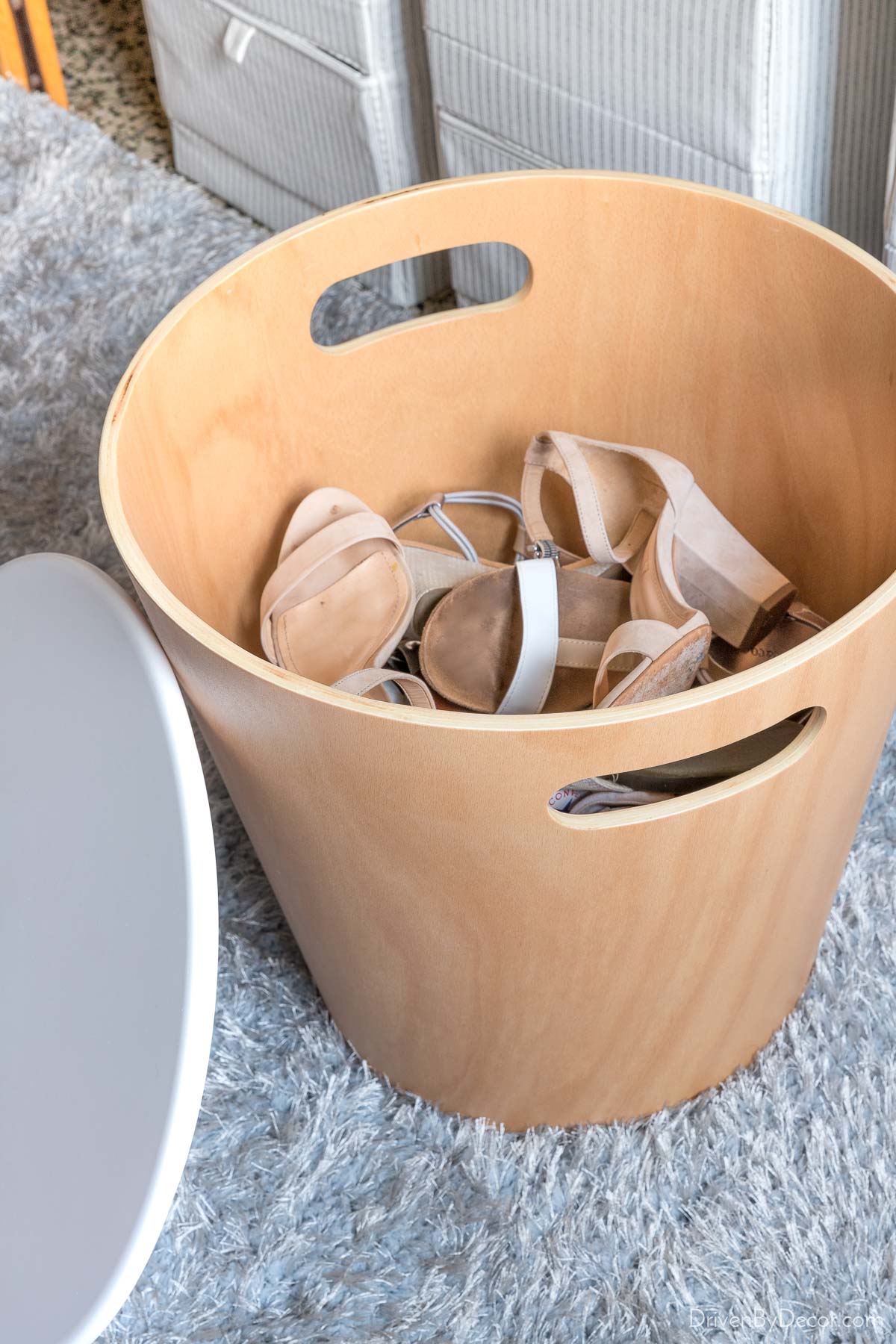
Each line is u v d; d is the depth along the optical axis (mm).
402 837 563
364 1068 831
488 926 613
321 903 672
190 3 1334
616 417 900
